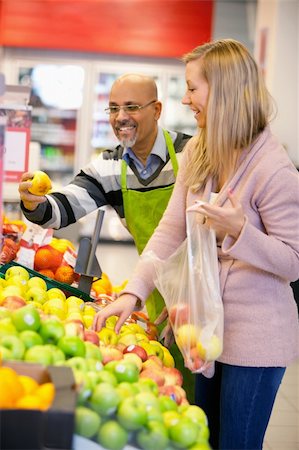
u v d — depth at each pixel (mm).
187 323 2521
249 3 12164
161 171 3477
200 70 2598
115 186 3525
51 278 3523
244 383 2527
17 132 3391
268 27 10836
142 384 2119
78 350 2191
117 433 1791
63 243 3752
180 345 2527
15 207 6008
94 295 3514
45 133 12703
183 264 2691
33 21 11992
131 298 2713
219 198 2562
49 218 3303
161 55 12242
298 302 6602
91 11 12055
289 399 5227
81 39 12102
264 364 2488
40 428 1589
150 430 1838
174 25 12156
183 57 2721
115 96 3400
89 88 12453
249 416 2543
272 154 2521
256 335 2502
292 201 2463
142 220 3496
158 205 3480
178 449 1869
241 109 2529
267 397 2547
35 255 3568
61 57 12367
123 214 3602
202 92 2594
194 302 2527
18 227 3900
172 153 3479
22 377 1810
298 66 10445
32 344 2127
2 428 1582
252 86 2549
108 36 12125
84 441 1781
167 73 12484
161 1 12086
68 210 3389
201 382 2852
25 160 3416
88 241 3332
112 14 12078
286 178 2465
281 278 2549
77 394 1723
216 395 2836
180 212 2893
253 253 2410
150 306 3467
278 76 10484
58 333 2217
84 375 1899
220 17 12234
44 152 12805
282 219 2461
